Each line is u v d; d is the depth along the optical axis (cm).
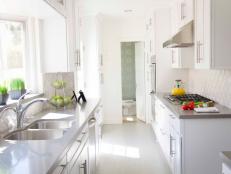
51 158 156
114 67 711
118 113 720
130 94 902
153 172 394
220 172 299
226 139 296
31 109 316
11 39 336
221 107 337
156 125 527
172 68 555
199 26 326
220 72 360
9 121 255
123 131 634
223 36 282
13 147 180
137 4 539
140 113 754
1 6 288
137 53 748
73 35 404
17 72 349
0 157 160
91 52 638
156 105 519
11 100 294
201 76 452
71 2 391
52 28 372
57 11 322
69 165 195
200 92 458
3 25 326
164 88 561
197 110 308
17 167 143
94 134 356
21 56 357
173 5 512
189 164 299
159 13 557
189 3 388
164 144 423
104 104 716
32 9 308
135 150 494
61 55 375
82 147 256
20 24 353
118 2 520
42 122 283
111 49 707
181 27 439
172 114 347
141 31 700
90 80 643
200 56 323
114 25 703
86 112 321
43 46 374
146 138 571
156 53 559
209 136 296
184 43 381
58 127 280
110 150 497
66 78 392
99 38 658
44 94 377
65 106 363
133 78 898
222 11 280
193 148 298
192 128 296
